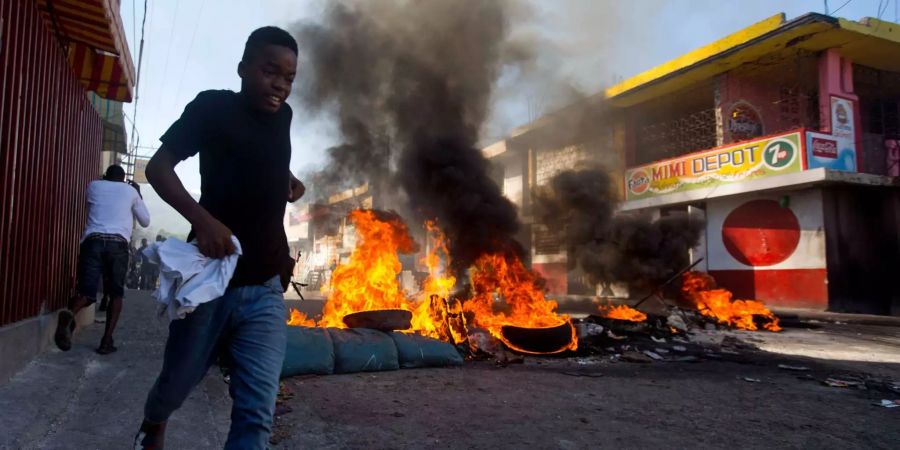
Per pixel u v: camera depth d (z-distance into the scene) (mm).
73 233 5500
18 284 3652
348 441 2885
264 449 1643
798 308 14219
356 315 5434
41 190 4219
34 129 3980
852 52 14633
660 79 16500
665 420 3490
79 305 4227
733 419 3555
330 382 4355
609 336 6840
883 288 14289
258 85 1733
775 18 13844
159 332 5441
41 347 4055
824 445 3053
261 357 1690
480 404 3762
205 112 1671
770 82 16578
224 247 1587
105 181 4648
